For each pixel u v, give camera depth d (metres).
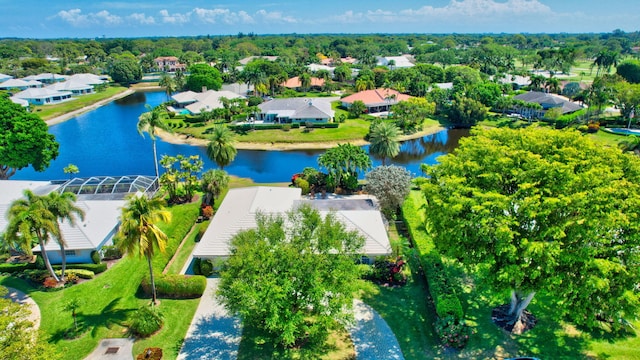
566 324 34.38
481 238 30.47
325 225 33.44
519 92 151.50
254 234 33.16
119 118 130.38
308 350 32.25
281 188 55.09
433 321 35.47
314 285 29.08
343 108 135.00
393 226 52.56
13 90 160.88
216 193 57.22
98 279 41.59
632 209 28.05
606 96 109.56
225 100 119.88
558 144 34.22
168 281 38.69
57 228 37.69
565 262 27.69
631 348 31.61
